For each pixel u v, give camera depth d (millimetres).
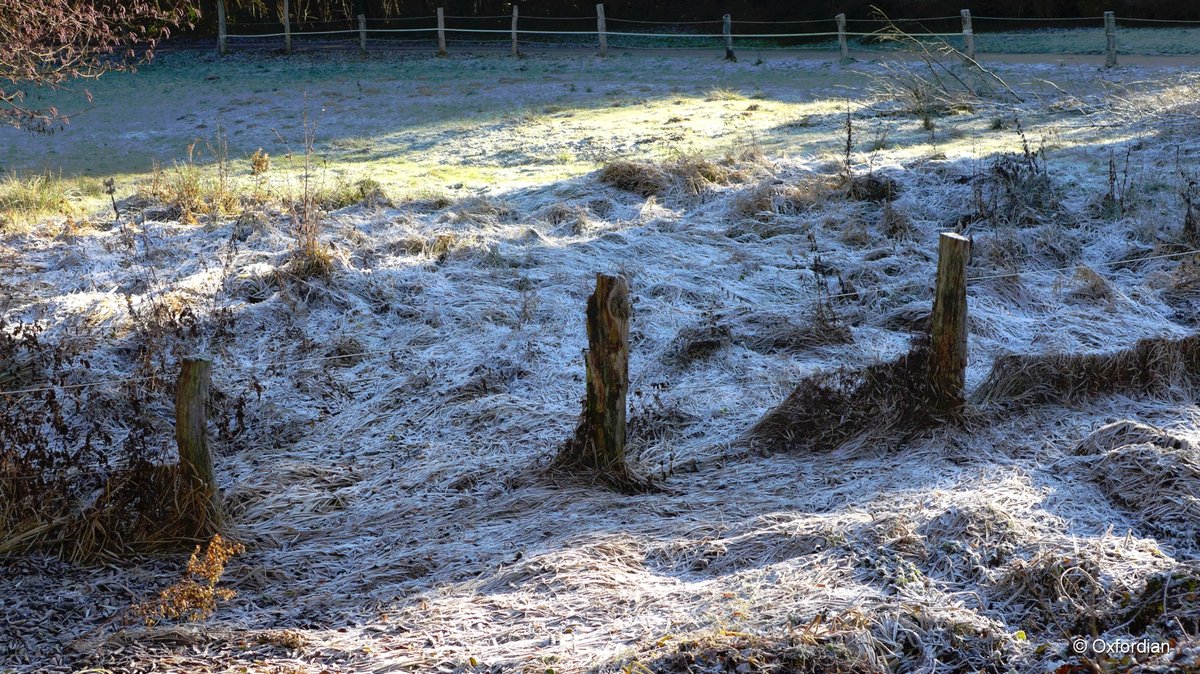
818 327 8211
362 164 16078
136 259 10875
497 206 12266
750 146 14461
